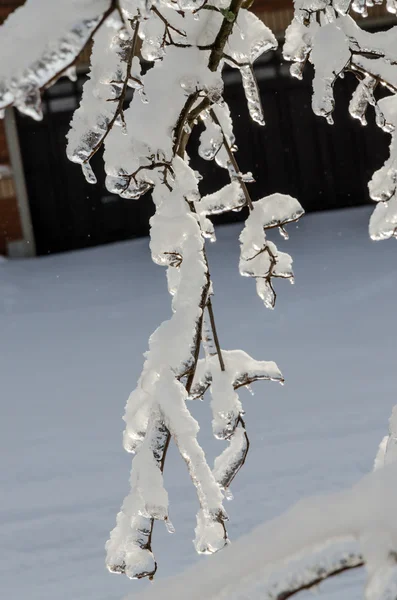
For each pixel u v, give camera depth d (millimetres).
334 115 19984
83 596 5012
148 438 1664
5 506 6645
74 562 5496
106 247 19844
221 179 19438
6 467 7648
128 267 18062
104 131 1618
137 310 15086
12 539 5938
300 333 11914
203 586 896
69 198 20062
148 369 1733
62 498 6730
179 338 1742
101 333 13836
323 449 7023
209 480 1614
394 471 845
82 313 15242
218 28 2059
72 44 920
